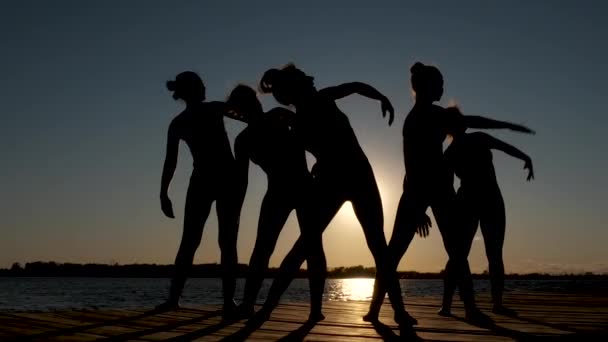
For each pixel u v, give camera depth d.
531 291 11.27
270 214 4.71
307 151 4.45
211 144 5.63
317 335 3.90
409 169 4.81
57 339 3.58
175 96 5.71
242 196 5.39
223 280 5.13
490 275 5.89
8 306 25.38
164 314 5.46
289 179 4.66
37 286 83.06
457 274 5.20
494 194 5.89
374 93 4.38
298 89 4.43
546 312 5.93
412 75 4.95
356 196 4.21
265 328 4.29
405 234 4.77
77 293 49.66
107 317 5.14
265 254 4.76
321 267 4.82
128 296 41.25
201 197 5.76
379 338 3.79
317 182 4.30
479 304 7.13
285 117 4.65
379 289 4.77
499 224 5.89
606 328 4.33
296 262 4.33
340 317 5.14
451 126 4.89
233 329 4.23
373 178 4.28
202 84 5.75
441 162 4.77
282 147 4.70
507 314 5.68
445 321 4.97
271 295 4.33
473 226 5.74
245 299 4.84
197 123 5.63
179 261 5.87
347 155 4.25
